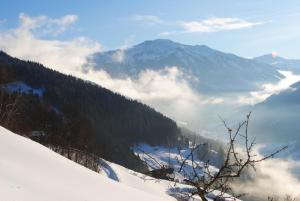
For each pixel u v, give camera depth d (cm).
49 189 519
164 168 426
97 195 571
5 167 548
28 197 454
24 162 608
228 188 428
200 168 425
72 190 554
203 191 429
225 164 420
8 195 438
